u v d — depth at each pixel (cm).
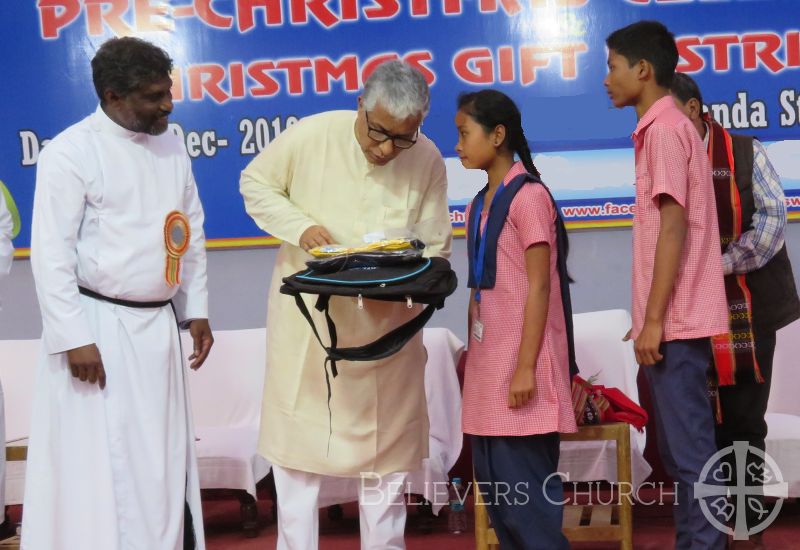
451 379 443
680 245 296
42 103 510
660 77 309
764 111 496
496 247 303
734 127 498
